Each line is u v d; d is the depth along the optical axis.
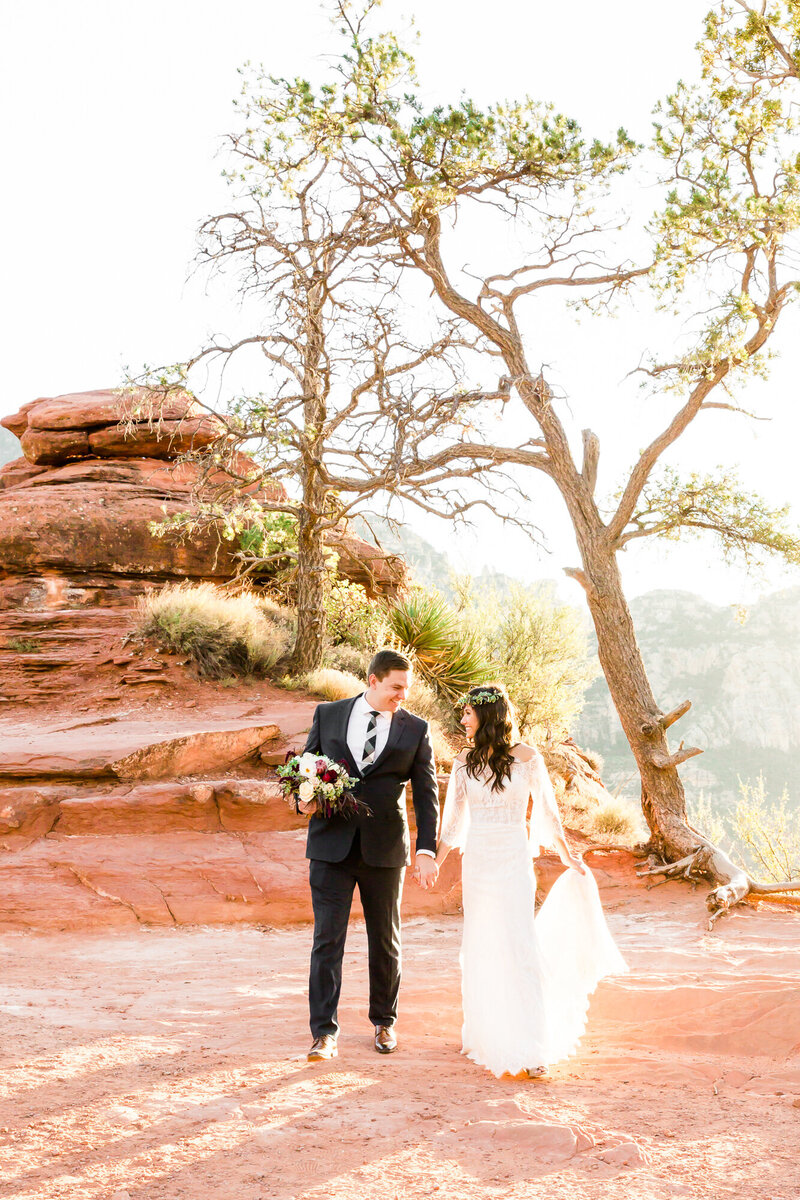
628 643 11.62
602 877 10.74
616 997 5.39
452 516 13.20
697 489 12.50
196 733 10.78
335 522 15.11
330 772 4.34
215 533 19.17
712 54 12.08
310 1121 3.36
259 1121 3.36
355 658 16.89
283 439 12.80
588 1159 3.01
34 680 14.66
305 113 11.92
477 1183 2.82
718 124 11.88
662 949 7.40
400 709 4.65
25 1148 3.05
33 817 9.20
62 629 16.58
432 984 6.16
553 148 11.80
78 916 7.96
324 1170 2.93
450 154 11.80
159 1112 3.42
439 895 9.57
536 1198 2.69
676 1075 4.03
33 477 21.20
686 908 9.65
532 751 4.70
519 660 19.56
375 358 12.82
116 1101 3.52
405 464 12.22
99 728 12.45
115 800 9.48
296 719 12.80
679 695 193.88
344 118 11.76
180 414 20.67
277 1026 4.79
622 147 12.05
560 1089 3.87
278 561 19.33
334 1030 4.25
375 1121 3.38
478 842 4.62
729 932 8.47
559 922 4.89
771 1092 3.76
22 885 8.29
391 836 4.46
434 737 12.99
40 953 7.04
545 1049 4.11
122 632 16.09
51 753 10.24
